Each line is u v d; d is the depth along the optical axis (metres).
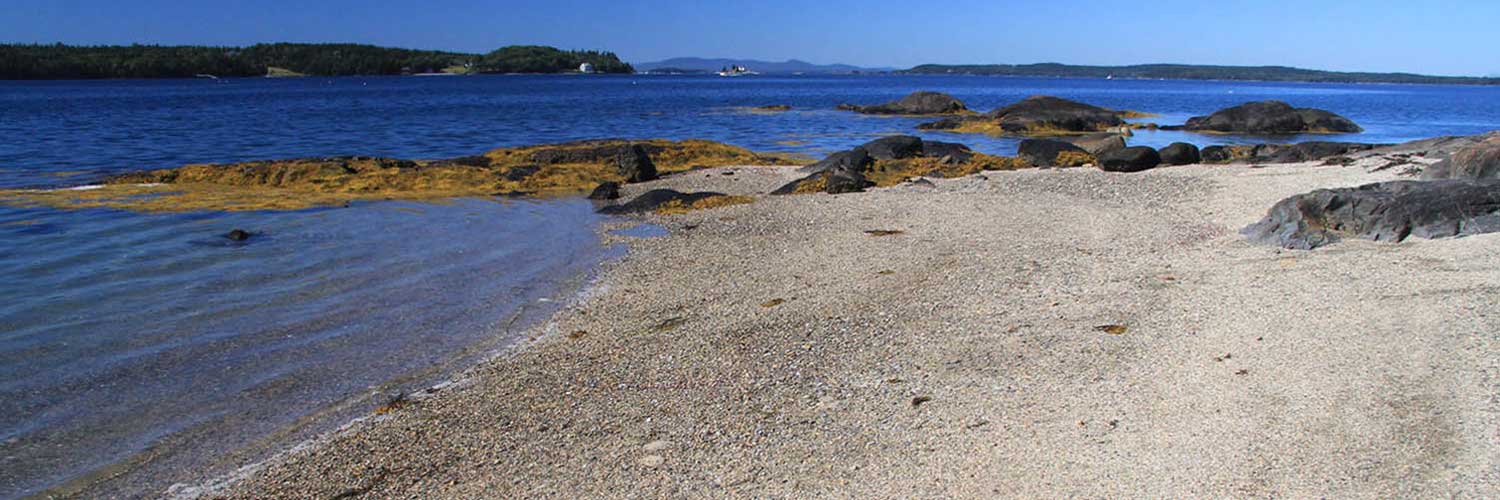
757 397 9.27
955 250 16.39
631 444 8.23
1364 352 9.22
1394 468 6.69
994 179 25.61
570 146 34.00
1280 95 144.75
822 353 10.60
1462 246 13.09
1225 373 9.04
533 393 9.79
